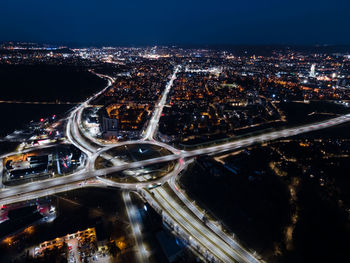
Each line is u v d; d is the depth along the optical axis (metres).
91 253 116.44
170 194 162.50
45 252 114.25
